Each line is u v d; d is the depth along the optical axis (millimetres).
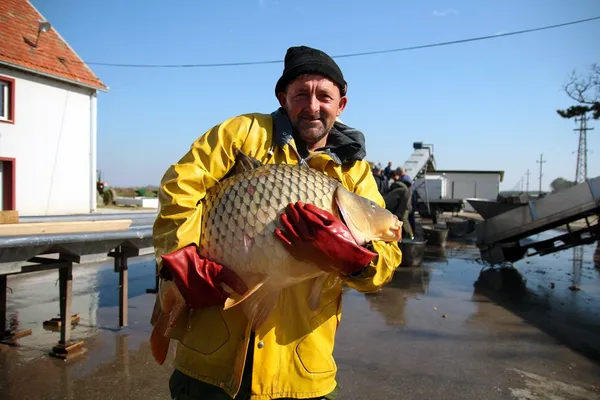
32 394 3502
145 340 4668
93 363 4090
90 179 18469
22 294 6438
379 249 1883
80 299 6227
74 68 17844
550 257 11508
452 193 27953
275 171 1667
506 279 8430
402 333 5168
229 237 1604
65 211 17609
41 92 16641
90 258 4367
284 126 1940
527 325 5547
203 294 1543
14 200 15977
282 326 1772
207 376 1759
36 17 17656
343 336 5027
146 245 5125
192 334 1804
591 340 5020
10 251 3516
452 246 13250
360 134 2156
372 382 3875
